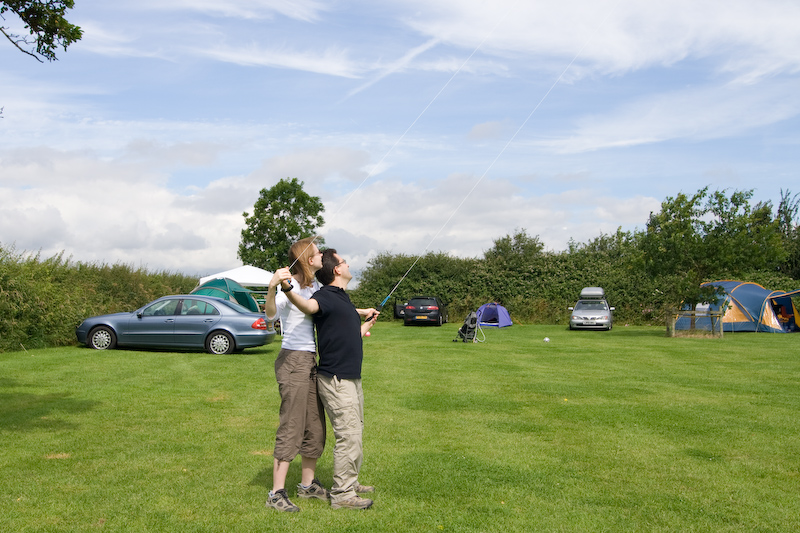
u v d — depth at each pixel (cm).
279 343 1889
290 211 3319
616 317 3269
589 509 452
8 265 1680
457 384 1071
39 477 507
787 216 3550
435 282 3553
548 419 779
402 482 512
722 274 2347
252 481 509
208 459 574
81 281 2020
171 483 498
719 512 448
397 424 744
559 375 1195
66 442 629
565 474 541
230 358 1426
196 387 998
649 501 471
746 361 1448
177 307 1553
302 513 435
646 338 2203
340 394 452
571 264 3444
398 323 3334
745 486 511
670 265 2359
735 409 849
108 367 1220
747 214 2283
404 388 1023
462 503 462
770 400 923
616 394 973
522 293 3431
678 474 543
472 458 589
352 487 453
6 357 1383
